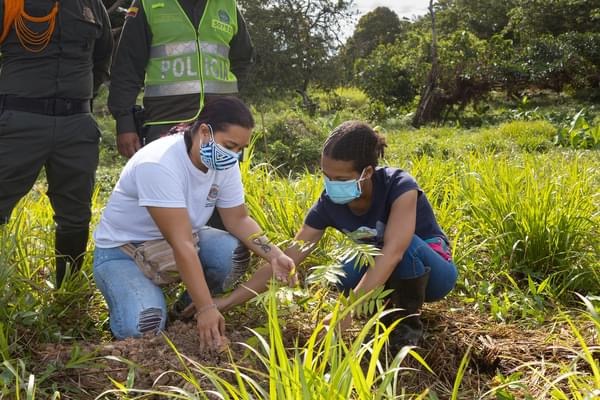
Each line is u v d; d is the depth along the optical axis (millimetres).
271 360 2029
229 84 4121
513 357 3104
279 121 12039
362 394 1976
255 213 4059
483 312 3609
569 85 23219
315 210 3133
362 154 2736
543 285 3676
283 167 10992
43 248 3760
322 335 2916
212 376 2109
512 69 20453
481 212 4328
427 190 4699
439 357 3096
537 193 4254
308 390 1925
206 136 2801
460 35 20906
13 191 3346
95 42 3766
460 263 3957
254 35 15891
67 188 3482
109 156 11484
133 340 2785
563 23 26672
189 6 3898
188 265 2777
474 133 15352
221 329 2768
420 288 2998
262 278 3012
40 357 2764
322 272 2664
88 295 3477
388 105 22922
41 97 3291
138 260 3062
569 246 4098
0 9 3184
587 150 10750
